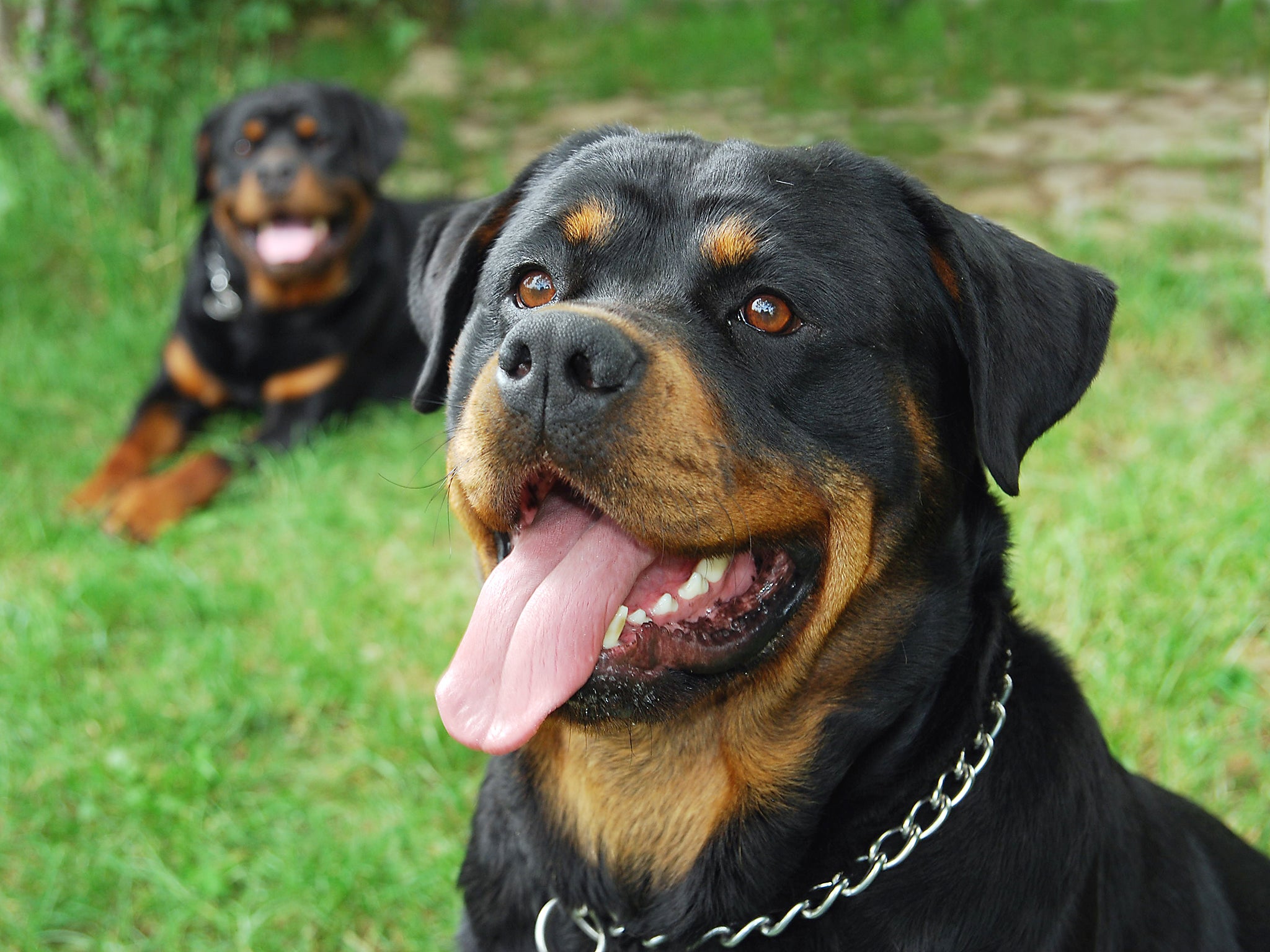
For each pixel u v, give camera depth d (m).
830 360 0.69
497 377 0.66
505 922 0.75
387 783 1.00
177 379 1.56
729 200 0.71
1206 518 1.13
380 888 0.92
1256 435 1.30
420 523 1.28
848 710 0.72
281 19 2.15
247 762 1.01
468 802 0.97
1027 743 0.72
